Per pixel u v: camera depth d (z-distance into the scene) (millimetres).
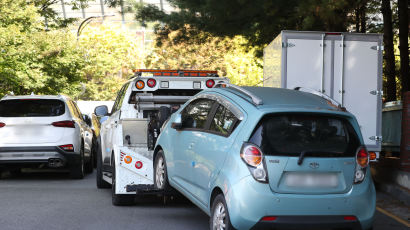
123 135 23109
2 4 57719
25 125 32688
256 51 54469
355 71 28781
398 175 28953
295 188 15102
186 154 18844
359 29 52656
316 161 15250
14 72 57594
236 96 17172
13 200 24969
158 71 27453
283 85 28594
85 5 77438
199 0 34281
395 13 56969
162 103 26016
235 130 15953
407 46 48031
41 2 71375
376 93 28844
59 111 33656
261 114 15398
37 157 32594
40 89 70875
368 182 15914
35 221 20203
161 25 41312
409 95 28766
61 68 71000
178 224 20109
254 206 14773
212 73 28047
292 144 15297
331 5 28891
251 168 14961
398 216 23047
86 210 22625
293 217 14953
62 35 71250
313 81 28656
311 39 28641
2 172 38281
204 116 18453
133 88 26203
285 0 30953
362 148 15969
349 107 28781
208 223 20359
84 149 36156
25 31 62938
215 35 38219
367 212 15609
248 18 32750
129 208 23234
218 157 16219
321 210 15086
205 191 16938
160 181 21844
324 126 15805
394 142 35031
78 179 34844
